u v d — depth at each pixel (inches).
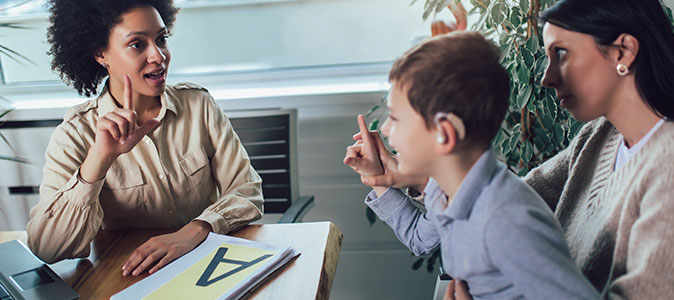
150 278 34.9
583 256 30.3
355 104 80.7
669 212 23.9
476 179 25.0
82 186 39.2
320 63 85.0
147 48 43.8
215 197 53.9
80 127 46.3
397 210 37.0
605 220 28.4
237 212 43.4
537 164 64.4
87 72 48.2
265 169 68.7
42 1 82.6
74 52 45.7
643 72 26.4
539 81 58.2
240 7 82.2
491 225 24.2
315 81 85.4
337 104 80.9
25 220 84.7
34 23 84.0
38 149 80.5
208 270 35.3
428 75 23.2
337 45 83.6
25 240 43.9
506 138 69.5
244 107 82.2
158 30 43.9
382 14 80.9
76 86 49.7
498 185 24.8
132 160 47.3
